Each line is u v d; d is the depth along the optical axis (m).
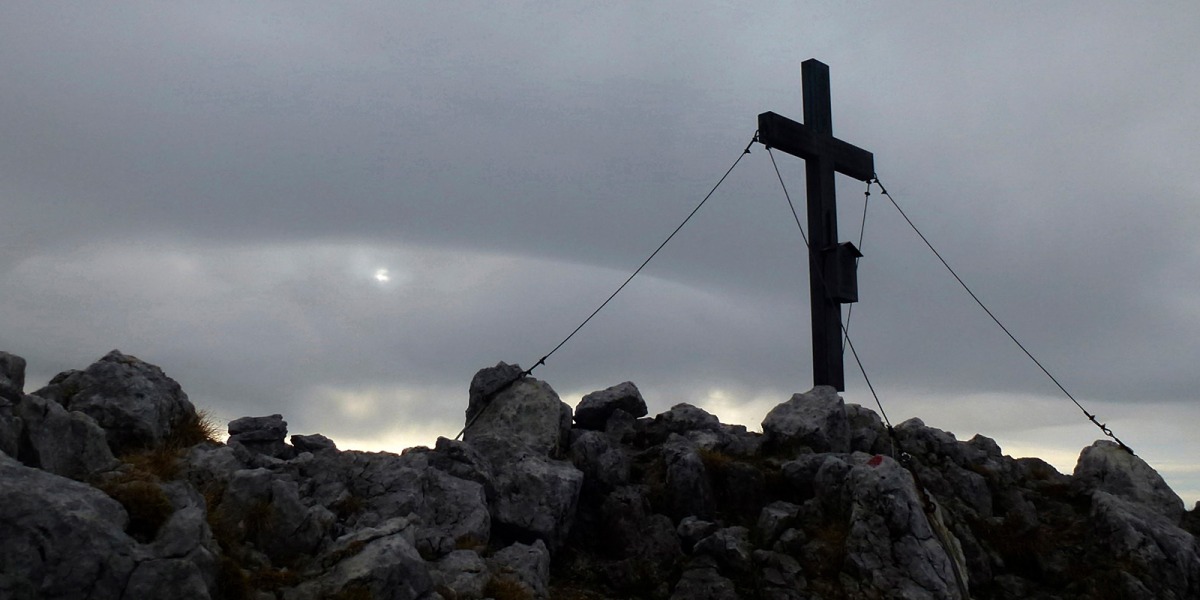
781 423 24.12
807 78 28.28
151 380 17.41
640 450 24.66
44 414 13.73
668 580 19.06
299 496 16.78
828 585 18.12
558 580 18.80
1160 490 23.80
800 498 21.62
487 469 19.62
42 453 13.35
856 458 21.70
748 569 18.83
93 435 14.09
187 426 17.47
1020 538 21.58
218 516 14.08
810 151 27.30
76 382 16.66
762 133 26.27
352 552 14.03
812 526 19.81
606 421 26.31
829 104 28.48
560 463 21.19
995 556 21.06
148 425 16.09
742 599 18.19
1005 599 19.94
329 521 15.04
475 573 15.54
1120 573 19.84
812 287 27.06
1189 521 23.56
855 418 26.83
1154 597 19.41
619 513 20.30
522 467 19.94
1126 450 25.14
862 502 19.12
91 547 11.23
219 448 16.81
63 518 11.23
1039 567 20.84
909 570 17.89
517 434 22.73
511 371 24.80
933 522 19.42
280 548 14.18
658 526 20.09
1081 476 25.00
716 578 18.55
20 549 10.88
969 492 23.22
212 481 15.18
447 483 18.22
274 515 14.34
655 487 21.61
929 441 25.47
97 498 11.98
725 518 21.22
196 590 11.62
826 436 23.81
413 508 17.20
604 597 18.36
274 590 13.09
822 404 24.73
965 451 25.28
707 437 24.17
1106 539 20.94
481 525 17.55
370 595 13.23
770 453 23.72
